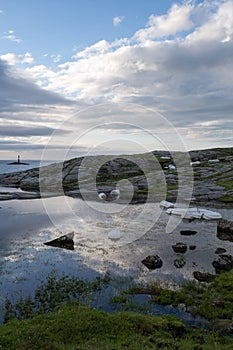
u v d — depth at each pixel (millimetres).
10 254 21344
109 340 9711
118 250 22438
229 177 67375
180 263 19359
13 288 15586
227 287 15078
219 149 123062
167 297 14078
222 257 19812
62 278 16828
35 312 12852
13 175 93625
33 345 9281
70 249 22641
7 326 10867
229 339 10367
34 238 25750
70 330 10148
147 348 9148
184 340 10125
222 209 40438
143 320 11125
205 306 13086
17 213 37688
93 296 14477
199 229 29250
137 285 15805
